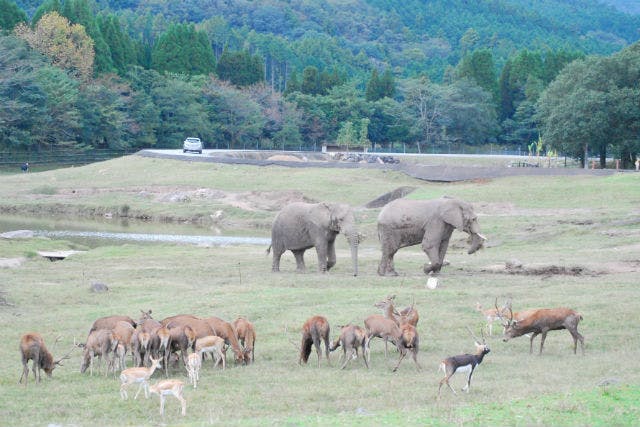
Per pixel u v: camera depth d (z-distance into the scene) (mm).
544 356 23609
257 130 132250
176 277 36781
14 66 107875
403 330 22172
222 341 22516
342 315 27531
